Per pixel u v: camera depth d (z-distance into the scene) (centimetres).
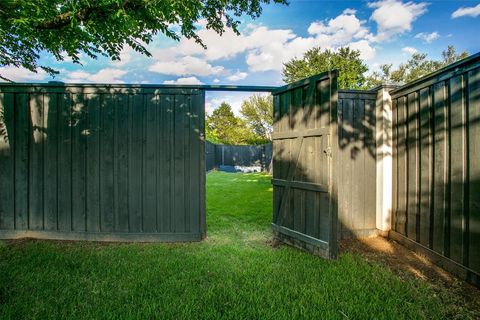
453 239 259
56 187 363
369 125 387
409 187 331
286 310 198
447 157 267
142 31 310
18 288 225
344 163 378
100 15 259
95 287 229
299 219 337
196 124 367
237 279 245
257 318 190
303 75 1836
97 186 363
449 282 244
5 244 338
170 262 282
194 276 251
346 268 268
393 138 366
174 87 364
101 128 362
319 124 309
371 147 388
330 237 292
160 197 365
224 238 375
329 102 294
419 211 312
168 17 283
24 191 362
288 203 356
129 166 363
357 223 382
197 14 336
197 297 214
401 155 348
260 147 1644
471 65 236
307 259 294
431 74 286
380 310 198
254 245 349
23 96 360
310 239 315
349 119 380
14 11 226
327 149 296
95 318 187
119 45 326
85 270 261
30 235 363
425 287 232
